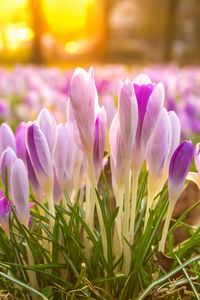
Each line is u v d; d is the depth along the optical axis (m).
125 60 7.09
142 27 8.43
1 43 7.32
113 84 1.42
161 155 0.32
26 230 0.32
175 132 0.33
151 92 0.31
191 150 0.32
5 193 0.33
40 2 5.66
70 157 0.35
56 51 7.02
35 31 5.66
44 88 1.28
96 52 7.22
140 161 0.32
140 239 0.34
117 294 0.33
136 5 8.41
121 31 8.38
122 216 0.35
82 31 9.88
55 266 0.33
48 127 0.33
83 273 0.32
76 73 0.31
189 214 0.39
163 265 0.33
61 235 0.35
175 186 0.32
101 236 0.34
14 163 0.32
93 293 0.33
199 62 6.87
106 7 7.16
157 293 0.32
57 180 0.36
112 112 0.45
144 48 7.55
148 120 0.31
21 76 1.83
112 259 0.33
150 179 0.33
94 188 0.33
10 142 0.35
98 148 0.33
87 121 0.31
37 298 0.33
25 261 0.34
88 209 0.34
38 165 0.33
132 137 0.31
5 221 0.34
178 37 7.53
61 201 0.38
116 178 0.33
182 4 7.53
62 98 0.98
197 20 7.57
